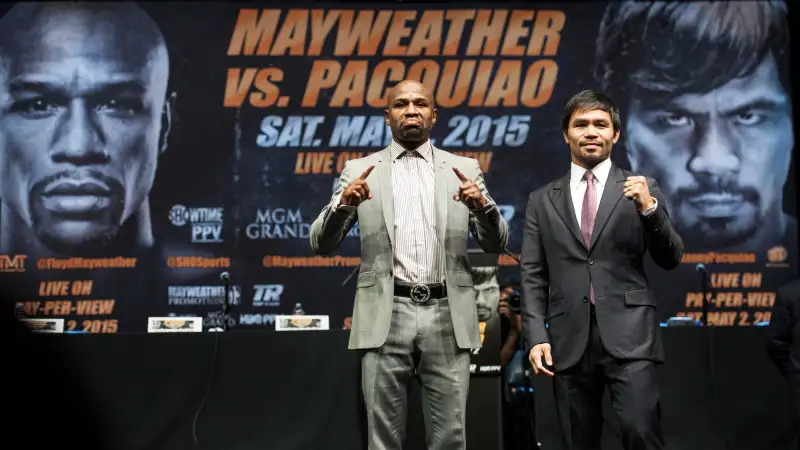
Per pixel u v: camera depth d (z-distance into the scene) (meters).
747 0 6.55
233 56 6.46
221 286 6.32
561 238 3.01
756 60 6.53
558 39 6.51
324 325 3.95
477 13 6.51
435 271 2.90
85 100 6.39
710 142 6.49
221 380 3.65
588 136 3.03
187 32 6.46
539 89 6.48
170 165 6.38
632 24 6.53
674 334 3.76
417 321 2.85
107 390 3.60
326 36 6.48
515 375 4.31
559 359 2.94
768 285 6.42
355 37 6.48
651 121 6.49
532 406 3.95
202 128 6.41
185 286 6.31
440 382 2.86
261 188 6.39
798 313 3.51
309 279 6.36
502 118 6.46
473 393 3.61
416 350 2.87
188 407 3.62
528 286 3.08
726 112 6.50
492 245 2.96
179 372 3.64
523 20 6.51
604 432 3.79
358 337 2.86
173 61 6.44
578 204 3.06
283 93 6.45
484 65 6.48
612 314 2.89
